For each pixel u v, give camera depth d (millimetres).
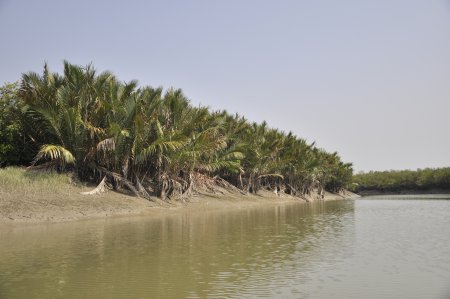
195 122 35906
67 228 20719
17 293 10039
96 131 30219
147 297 9820
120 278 11422
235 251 15508
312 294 10195
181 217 28219
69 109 29141
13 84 33938
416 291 10508
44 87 29359
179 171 37469
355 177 124125
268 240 18266
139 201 31500
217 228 22453
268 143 54438
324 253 15227
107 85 31656
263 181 62219
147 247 16094
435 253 15352
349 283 11180
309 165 67000
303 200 64000
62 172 30391
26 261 13367
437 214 33812
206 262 13516
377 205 49281
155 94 33250
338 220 28125
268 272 12273
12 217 21781
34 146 32719
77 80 30344
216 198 43500
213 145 35781
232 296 9961
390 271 12500
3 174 26062
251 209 39094
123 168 32375
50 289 10359
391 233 20938
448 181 104312
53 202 25219
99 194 29453
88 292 10156
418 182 109688
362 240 18453
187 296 9930
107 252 14945
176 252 15180
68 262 13289
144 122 32562
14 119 32875
